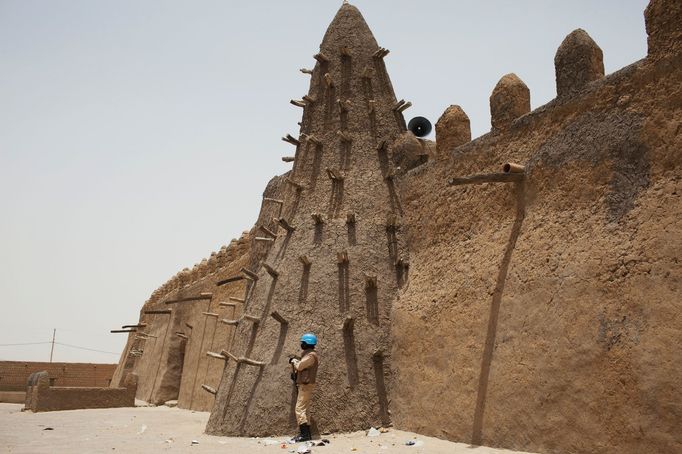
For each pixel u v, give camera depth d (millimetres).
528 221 7930
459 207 9367
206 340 18719
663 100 6516
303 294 10352
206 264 21703
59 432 10797
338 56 12555
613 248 6555
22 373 31281
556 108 7910
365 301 10148
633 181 6641
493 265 8242
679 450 5504
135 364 28047
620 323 6270
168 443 8938
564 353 6816
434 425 8625
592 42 7738
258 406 9609
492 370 7793
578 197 7277
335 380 9508
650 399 5816
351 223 10789
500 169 8695
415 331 9430
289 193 12070
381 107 12078
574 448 6508
